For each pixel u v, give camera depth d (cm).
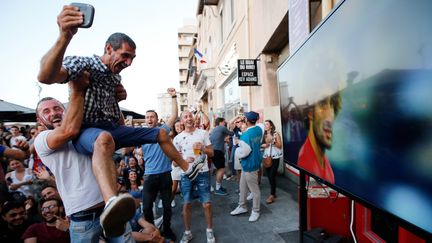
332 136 183
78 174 158
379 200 132
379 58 126
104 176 127
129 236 226
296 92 261
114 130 167
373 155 135
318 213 287
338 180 177
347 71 157
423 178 103
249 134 386
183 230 384
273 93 707
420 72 101
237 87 1046
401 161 115
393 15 114
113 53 150
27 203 327
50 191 274
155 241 296
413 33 103
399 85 113
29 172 413
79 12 113
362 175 147
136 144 181
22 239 243
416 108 104
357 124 149
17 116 1035
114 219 113
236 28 971
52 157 155
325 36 187
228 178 700
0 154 320
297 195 486
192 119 356
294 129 272
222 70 1175
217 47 1366
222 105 1363
